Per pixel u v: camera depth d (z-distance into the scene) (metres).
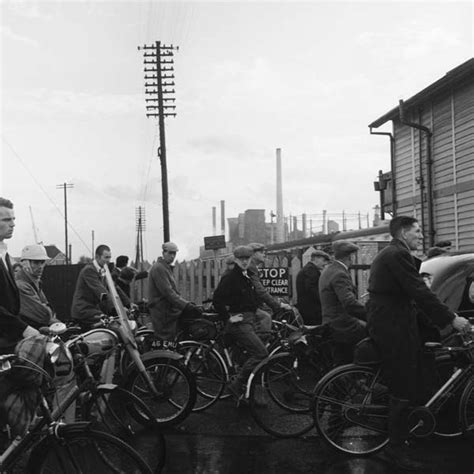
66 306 15.89
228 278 6.27
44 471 3.40
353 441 4.82
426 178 16.19
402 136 17.75
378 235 12.90
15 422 3.33
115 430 4.29
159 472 4.32
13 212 3.97
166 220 26.77
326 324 5.62
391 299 4.54
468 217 14.11
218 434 5.45
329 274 5.61
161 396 5.46
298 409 5.45
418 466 4.49
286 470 4.47
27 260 6.04
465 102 14.26
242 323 6.23
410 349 4.48
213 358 6.40
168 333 6.97
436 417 5.06
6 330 3.61
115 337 4.45
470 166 14.03
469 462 4.57
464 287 5.55
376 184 21.52
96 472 3.37
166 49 27.28
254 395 5.41
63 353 3.55
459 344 5.04
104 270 5.30
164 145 27.44
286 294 10.55
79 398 4.10
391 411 4.52
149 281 7.08
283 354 5.51
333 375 4.80
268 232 65.44
